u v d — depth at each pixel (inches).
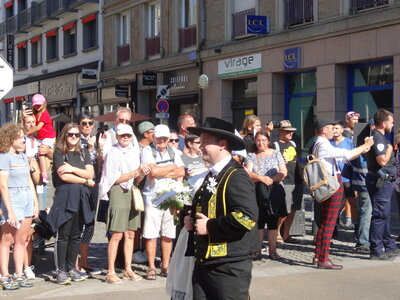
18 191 279.1
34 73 1492.4
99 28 1157.7
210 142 170.7
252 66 770.2
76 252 293.9
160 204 212.1
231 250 163.6
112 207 285.3
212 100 848.9
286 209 339.3
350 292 268.7
